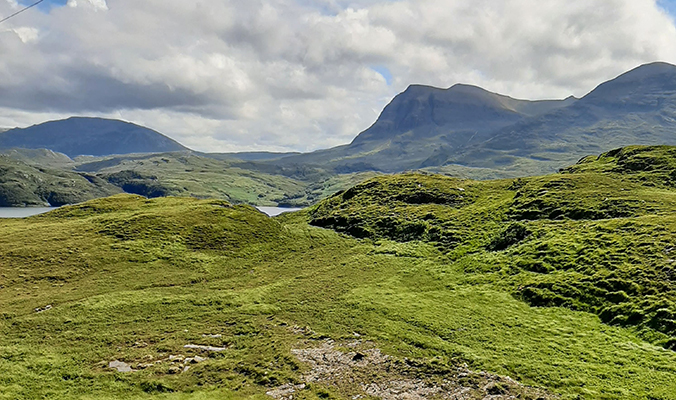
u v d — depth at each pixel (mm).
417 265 66250
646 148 112750
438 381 29797
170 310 48969
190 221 91625
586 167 113562
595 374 29875
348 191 126750
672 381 28266
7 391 28391
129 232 81188
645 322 37438
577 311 42875
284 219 124562
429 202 105062
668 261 45531
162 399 27984
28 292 53938
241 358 34844
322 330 41812
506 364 31891
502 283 53250
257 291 57219
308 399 27219
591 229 61438
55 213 106688
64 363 33844
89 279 60094
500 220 79500
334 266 69562
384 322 42844
